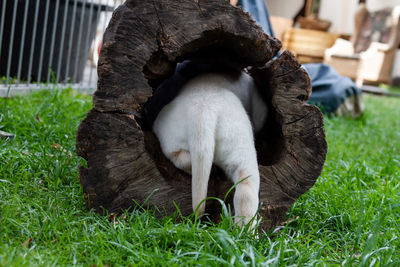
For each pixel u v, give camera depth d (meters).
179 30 2.79
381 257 2.50
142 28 2.75
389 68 14.89
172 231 2.53
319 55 13.23
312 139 2.98
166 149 2.99
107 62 2.73
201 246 2.37
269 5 16.59
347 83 7.19
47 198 2.96
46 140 3.92
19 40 5.99
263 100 3.60
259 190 2.99
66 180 3.31
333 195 3.44
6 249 2.26
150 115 3.48
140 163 2.86
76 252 2.33
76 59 6.13
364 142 5.80
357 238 2.72
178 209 2.75
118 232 2.56
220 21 2.82
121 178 2.85
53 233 2.51
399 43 15.23
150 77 3.04
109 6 6.80
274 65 2.99
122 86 2.77
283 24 13.44
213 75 3.35
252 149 2.90
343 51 14.03
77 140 2.81
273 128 3.45
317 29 13.84
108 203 2.87
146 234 2.54
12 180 3.13
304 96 2.98
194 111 2.83
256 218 2.73
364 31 15.93
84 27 6.38
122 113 2.82
